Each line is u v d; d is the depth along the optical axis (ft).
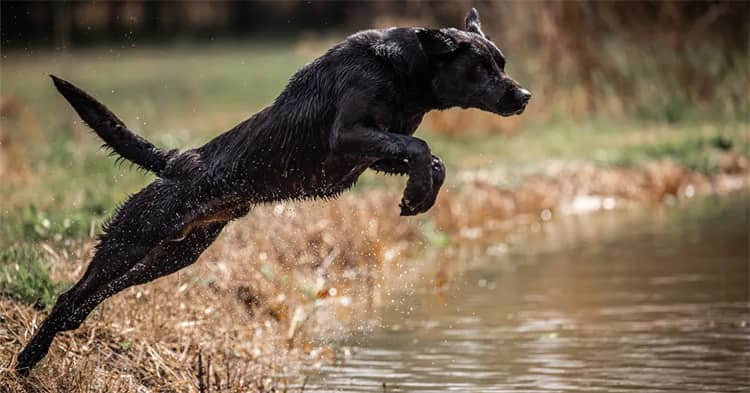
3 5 238.89
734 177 121.19
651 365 61.31
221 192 52.75
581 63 143.84
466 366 62.59
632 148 127.13
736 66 145.38
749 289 76.59
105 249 53.57
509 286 80.94
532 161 123.34
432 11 140.77
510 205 108.88
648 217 106.01
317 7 244.42
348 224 87.25
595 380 59.21
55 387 51.06
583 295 77.20
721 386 57.57
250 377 59.31
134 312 60.03
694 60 145.59
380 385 59.93
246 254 76.07
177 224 53.01
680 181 118.11
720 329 67.56
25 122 125.70
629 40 145.69
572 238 97.91
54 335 53.21
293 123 51.01
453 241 95.50
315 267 82.84
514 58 144.15
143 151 54.54
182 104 173.47
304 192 52.54
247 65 225.76
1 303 57.93
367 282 82.89
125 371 55.16
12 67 218.59
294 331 69.26
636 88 146.41
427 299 77.97
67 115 145.28
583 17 143.43
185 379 55.21
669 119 143.64
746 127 138.00
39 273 61.21
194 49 257.75
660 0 144.15
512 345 66.18
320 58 51.01
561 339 66.90
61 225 76.02
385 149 48.26
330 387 59.67
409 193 47.91
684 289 77.46
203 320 63.72
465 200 106.01
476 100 50.21
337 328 71.05
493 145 132.26
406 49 49.70
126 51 253.44
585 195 114.62
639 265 85.46
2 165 104.01
